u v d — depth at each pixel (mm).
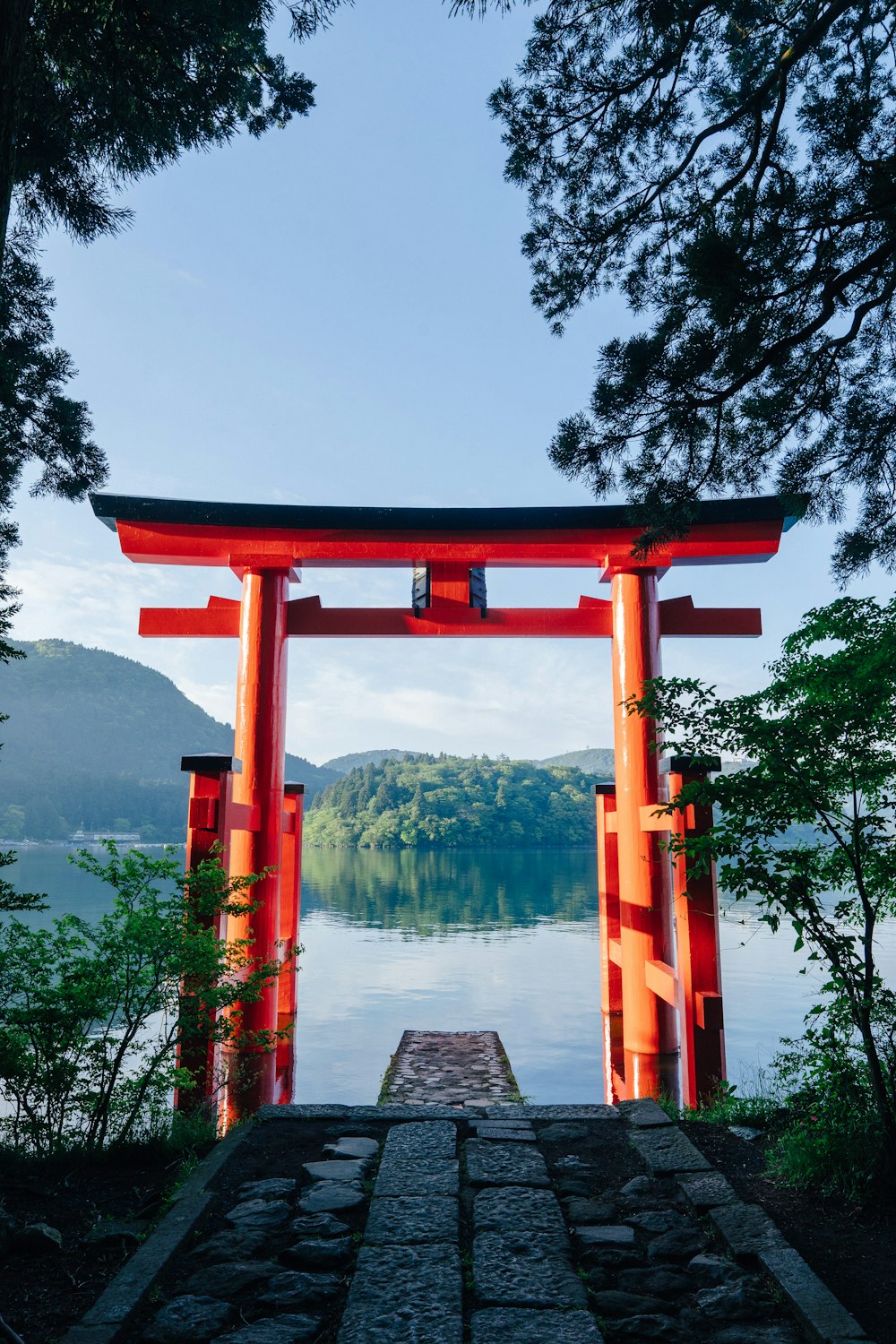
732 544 11609
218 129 6746
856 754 4625
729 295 5062
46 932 6367
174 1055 7086
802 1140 4641
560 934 37688
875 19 6281
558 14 5906
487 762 137250
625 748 11156
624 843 11008
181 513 11523
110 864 7090
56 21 5977
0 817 151750
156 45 6195
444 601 12016
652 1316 3139
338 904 52281
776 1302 3238
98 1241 3844
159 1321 3100
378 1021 19875
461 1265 3518
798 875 4758
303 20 5871
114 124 6578
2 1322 2906
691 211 6141
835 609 4840
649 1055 10398
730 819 4941
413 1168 4531
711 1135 5297
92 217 6582
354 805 134250
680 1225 3945
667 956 10602
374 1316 3074
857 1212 4105
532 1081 14406
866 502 6395
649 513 6195
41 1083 5711
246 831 10805
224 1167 4691
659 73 5969
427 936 36719
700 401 5633
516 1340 2941
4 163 3150
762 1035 17156
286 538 11742
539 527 11602
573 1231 3883
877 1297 3332
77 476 7379
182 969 6590
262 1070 10086
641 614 11539
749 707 4812
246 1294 3326
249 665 11500
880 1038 4672
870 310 5676
